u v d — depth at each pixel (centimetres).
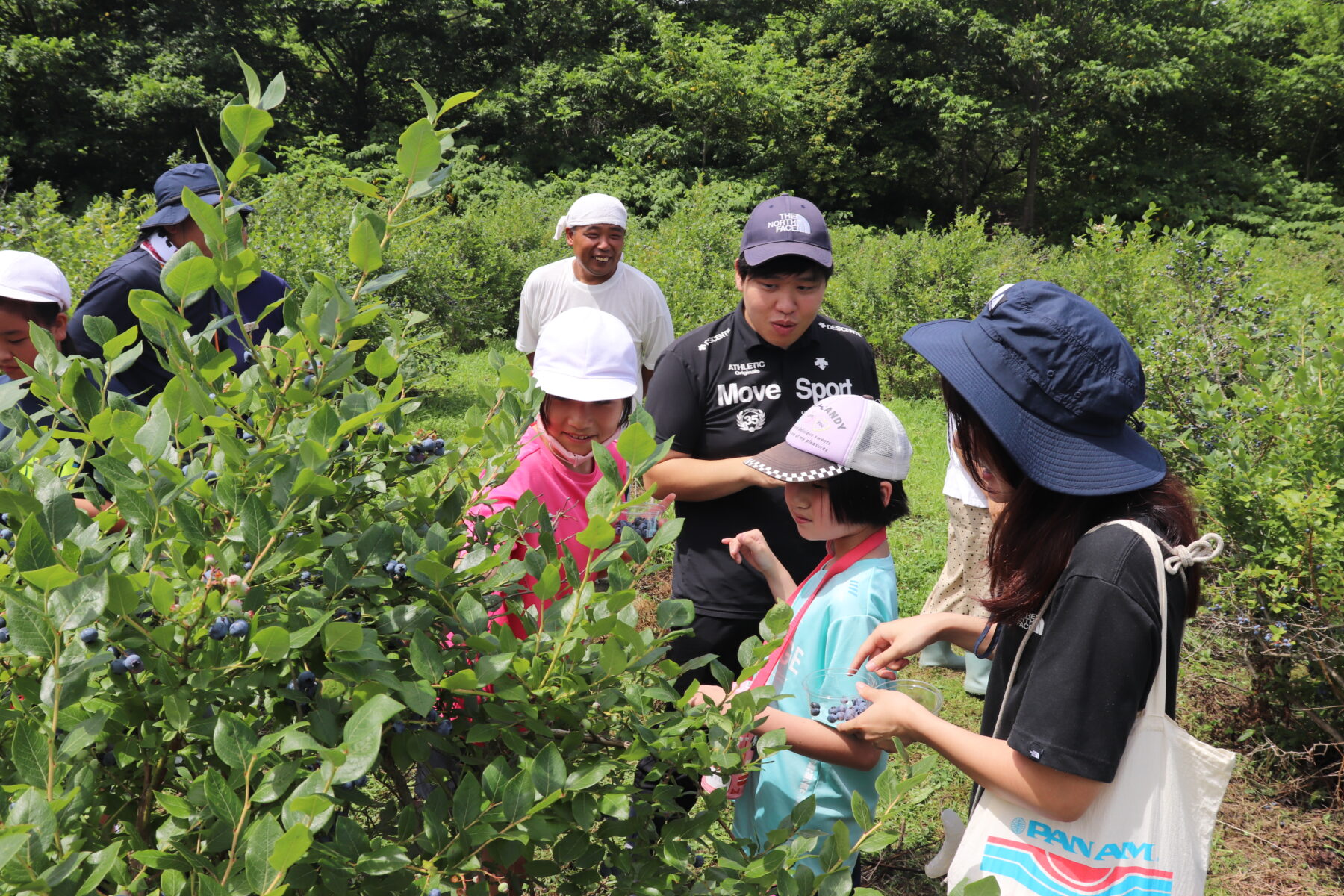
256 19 3077
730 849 131
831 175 2939
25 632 92
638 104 3075
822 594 195
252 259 118
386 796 140
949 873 140
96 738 105
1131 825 128
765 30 3500
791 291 265
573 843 119
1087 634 125
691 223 1334
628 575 130
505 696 116
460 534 135
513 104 2933
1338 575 332
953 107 2889
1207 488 362
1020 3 3056
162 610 98
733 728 131
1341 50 3059
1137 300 634
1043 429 131
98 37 2759
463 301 1215
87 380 121
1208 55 2980
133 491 106
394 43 3075
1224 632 372
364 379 389
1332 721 361
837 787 186
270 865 80
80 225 830
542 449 194
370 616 118
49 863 91
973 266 1150
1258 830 336
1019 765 131
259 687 111
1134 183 3062
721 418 278
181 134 2783
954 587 412
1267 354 436
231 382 122
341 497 130
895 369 1102
